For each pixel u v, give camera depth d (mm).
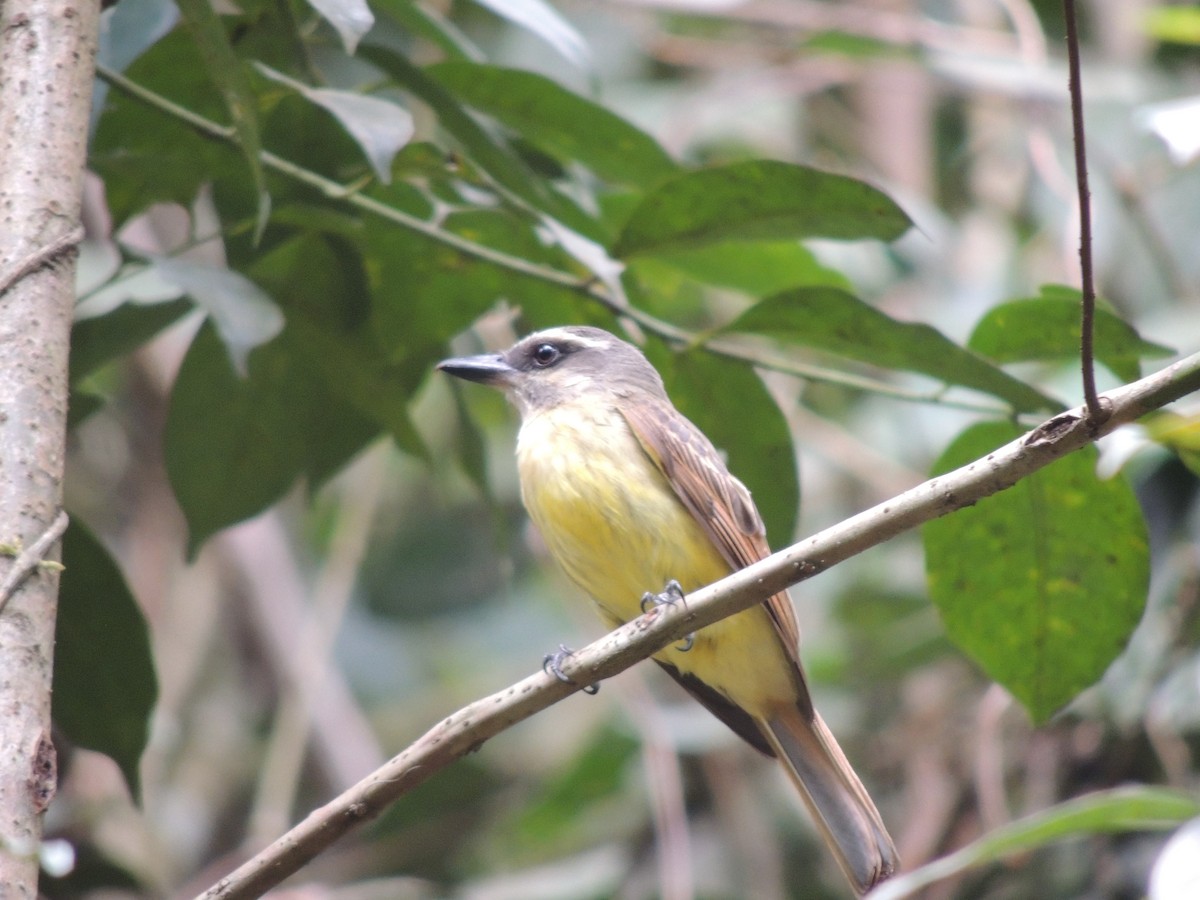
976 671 12195
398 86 8297
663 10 13945
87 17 5961
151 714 7789
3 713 4762
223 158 8250
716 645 8523
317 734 13500
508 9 8141
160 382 13438
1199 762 10742
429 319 9109
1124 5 14047
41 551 5035
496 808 14125
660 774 11406
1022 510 7789
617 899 12336
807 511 13688
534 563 15422
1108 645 7945
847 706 12609
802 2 15328
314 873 13680
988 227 14320
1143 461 10492
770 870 12195
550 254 8820
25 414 5211
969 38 14102
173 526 13820
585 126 8672
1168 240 12539
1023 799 11188
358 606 15508
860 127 14977
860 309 7500
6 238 5484
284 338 8703
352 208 8531
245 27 8102
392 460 15070
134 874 10703
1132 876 10555
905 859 11250
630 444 8609
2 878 4523
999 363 8102
